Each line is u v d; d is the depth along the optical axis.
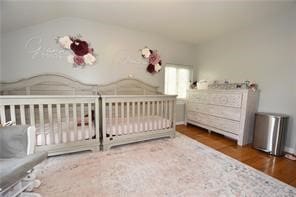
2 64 2.62
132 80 3.60
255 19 2.90
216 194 1.56
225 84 3.62
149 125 2.85
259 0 2.37
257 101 2.96
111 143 2.54
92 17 2.99
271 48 2.79
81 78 3.16
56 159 2.19
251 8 2.57
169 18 2.98
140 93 3.72
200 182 1.75
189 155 2.40
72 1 2.37
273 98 2.78
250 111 2.86
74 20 3.02
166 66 4.07
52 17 2.79
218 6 2.54
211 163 2.17
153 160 2.22
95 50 3.23
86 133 2.38
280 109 2.69
